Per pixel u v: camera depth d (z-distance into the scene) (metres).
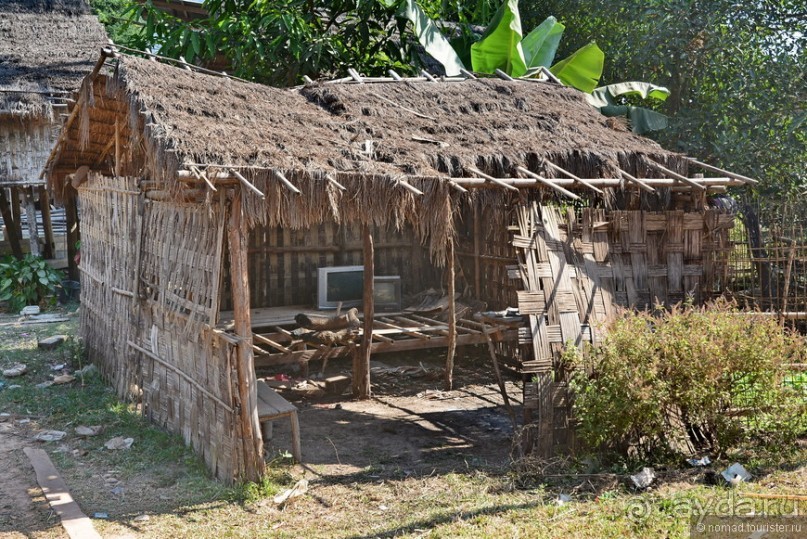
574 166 7.98
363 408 9.05
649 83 14.03
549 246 7.30
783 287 9.10
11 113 14.38
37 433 7.89
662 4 14.09
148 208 8.27
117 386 9.25
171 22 15.41
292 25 13.97
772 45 14.09
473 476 6.72
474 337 9.64
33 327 13.42
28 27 16.55
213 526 5.74
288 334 9.16
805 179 13.41
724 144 13.34
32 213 15.41
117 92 7.47
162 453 7.19
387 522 5.77
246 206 6.04
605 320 7.17
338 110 8.40
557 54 17.16
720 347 6.57
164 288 7.72
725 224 8.06
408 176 6.65
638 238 7.73
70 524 5.66
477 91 9.56
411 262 11.96
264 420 6.90
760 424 6.77
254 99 8.03
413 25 14.91
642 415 6.46
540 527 5.57
